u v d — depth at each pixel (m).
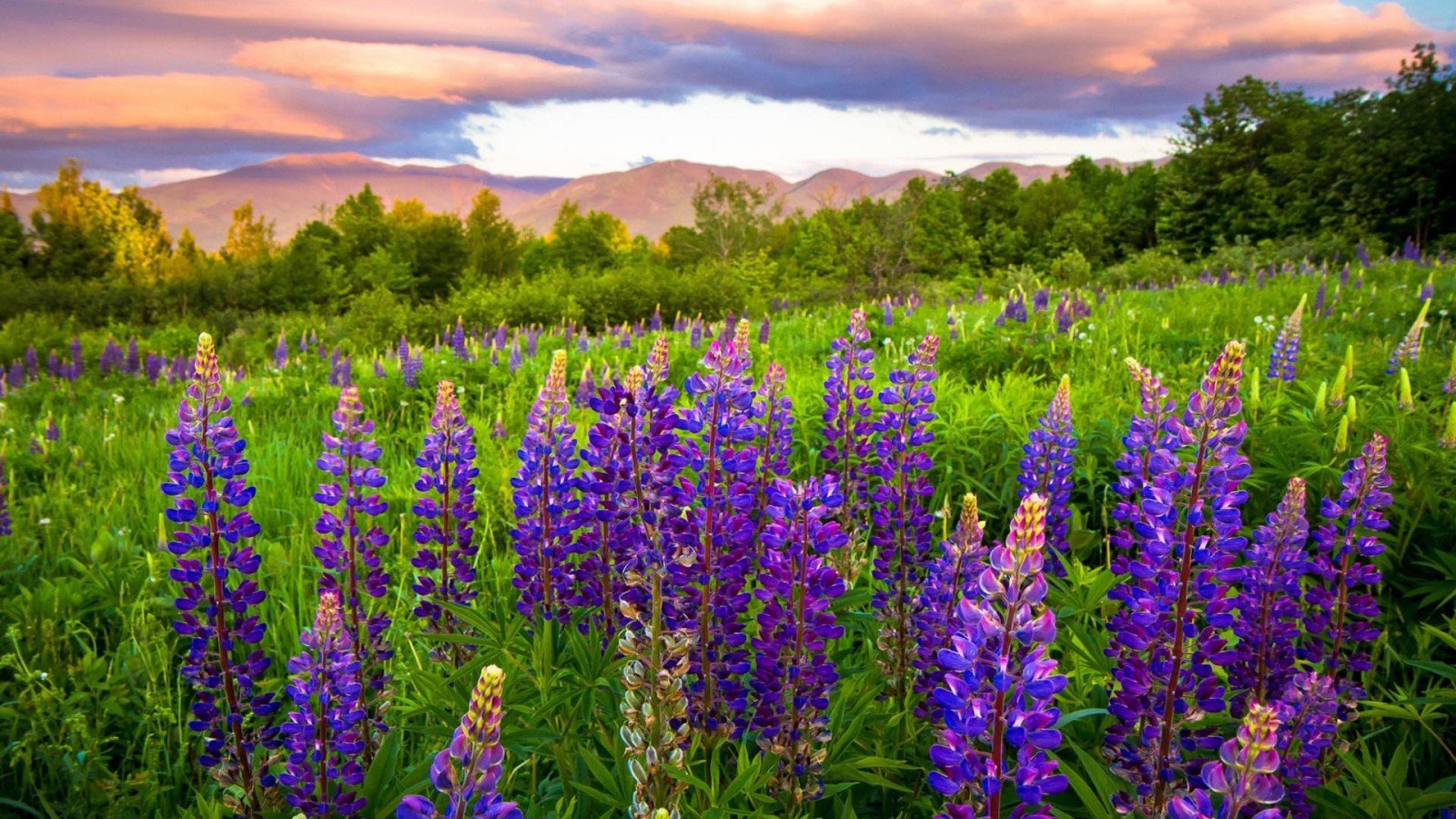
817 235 73.31
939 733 1.95
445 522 4.04
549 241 119.81
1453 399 5.83
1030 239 94.75
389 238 88.38
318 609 2.88
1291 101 69.44
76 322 42.38
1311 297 13.66
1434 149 49.12
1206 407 2.46
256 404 10.77
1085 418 6.50
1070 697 3.17
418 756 3.64
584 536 3.47
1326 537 3.29
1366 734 3.47
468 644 3.55
